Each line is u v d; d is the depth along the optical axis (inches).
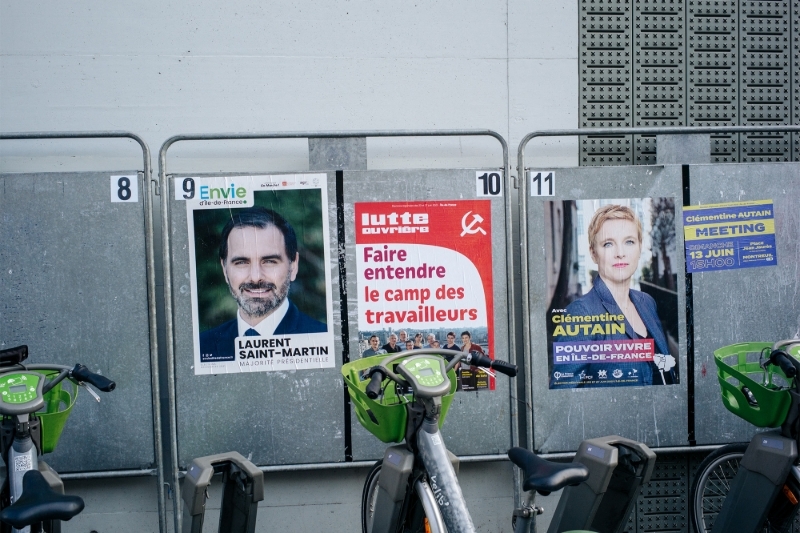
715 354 128.0
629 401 138.4
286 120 142.3
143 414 132.6
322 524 140.3
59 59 138.5
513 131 146.0
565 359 137.6
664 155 141.6
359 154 136.0
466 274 136.4
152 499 137.1
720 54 149.7
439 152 145.2
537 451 137.5
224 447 133.3
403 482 102.9
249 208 133.3
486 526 142.9
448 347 136.1
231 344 133.2
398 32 144.3
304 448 134.8
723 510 121.3
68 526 135.7
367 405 105.6
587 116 147.7
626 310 138.1
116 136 131.6
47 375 115.3
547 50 146.6
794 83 151.2
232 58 141.5
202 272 132.6
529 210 137.3
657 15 148.5
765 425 118.1
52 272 130.9
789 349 117.6
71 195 131.0
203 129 141.0
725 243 139.7
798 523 140.8
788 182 140.3
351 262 134.7
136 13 139.9
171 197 131.9
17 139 134.7
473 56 145.4
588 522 113.1
